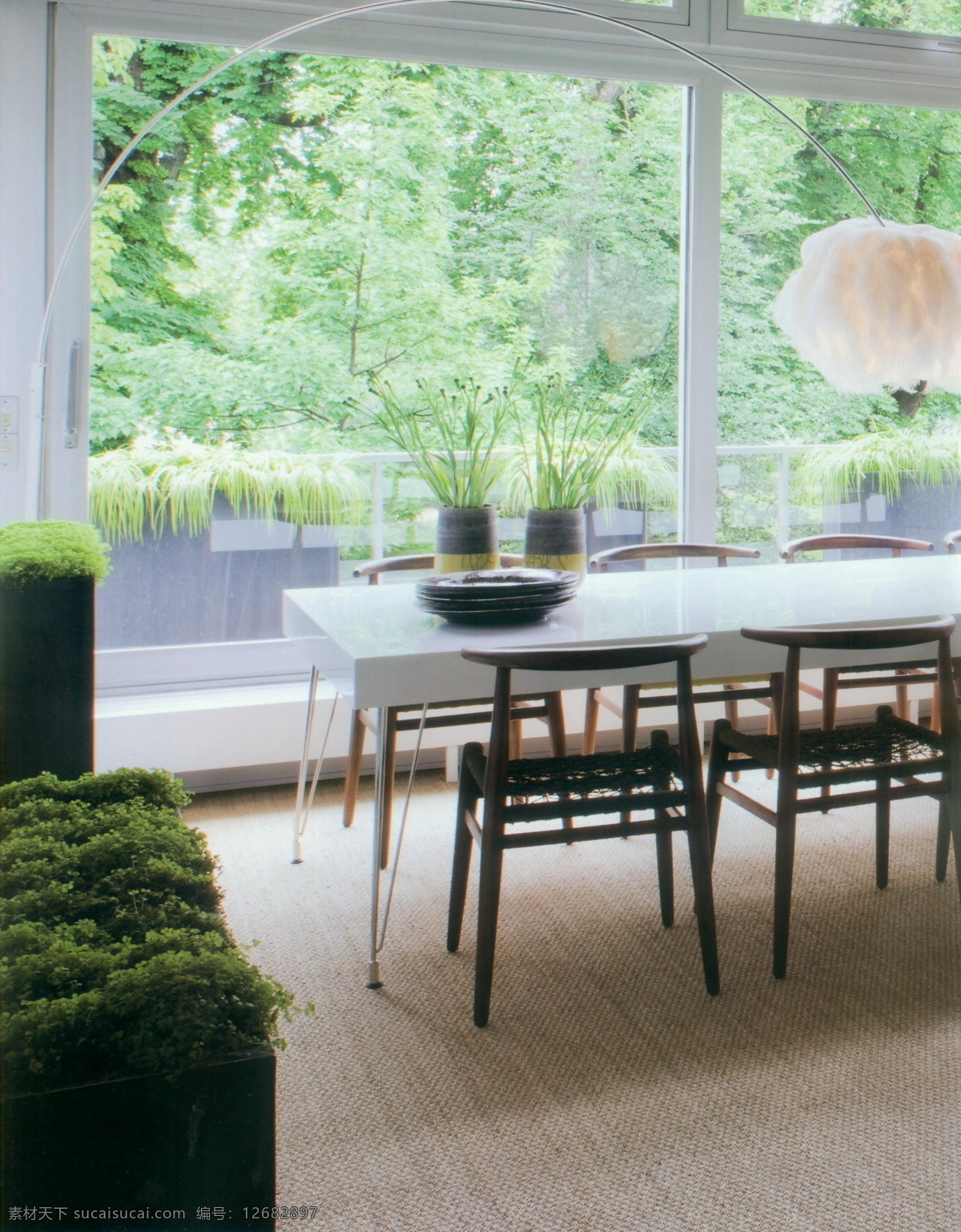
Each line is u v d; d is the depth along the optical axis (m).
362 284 3.85
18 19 3.36
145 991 0.99
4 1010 1.00
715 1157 1.87
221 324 3.73
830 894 2.98
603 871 3.15
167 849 1.33
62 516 3.56
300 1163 1.87
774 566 3.50
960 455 4.53
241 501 3.83
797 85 4.12
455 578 2.72
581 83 3.93
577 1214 1.73
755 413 4.25
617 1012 2.36
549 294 4.00
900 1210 1.73
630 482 4.14
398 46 3.71
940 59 4.25
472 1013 2.36
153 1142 0.95
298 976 2.54
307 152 3.73
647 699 3.17
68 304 3.50
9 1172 0.93
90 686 2.70
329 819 3.62
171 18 3.50
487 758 2.39
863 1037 2.24
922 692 3.88
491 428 3.97
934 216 4.34
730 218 4.12
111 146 3.54
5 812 1.43
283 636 3.94
